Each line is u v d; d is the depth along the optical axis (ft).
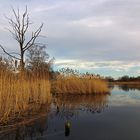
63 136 48.42
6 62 61.11
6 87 54.60
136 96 134.31
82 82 138.72
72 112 75.77
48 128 53.88
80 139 46.57
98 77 147.13
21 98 62.69
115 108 86.02
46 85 85.61
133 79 382.83
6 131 49.57
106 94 144.46
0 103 52.29
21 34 90.48
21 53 90.12
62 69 137.69
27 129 52.24
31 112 67.36
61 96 124.88
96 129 54.60
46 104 82.69
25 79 69.92
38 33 93.35
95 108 85.25
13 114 57.41
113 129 54.75
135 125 58.80
